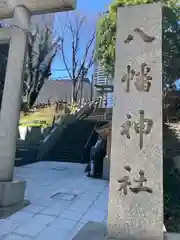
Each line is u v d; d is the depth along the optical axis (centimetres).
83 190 721
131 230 305
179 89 683
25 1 598
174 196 505
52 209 546
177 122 721
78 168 1113
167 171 565
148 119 324
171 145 657
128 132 328
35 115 2281
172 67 626
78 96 2880
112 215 314
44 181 827
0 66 997
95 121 1778
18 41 598
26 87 2512
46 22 2595
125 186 315
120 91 342
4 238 395
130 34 355
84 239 360
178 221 459
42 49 2577
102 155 961
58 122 1781
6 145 557
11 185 531
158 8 353
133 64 345
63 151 1427
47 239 397
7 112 568
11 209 513
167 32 617
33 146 1405
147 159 315
